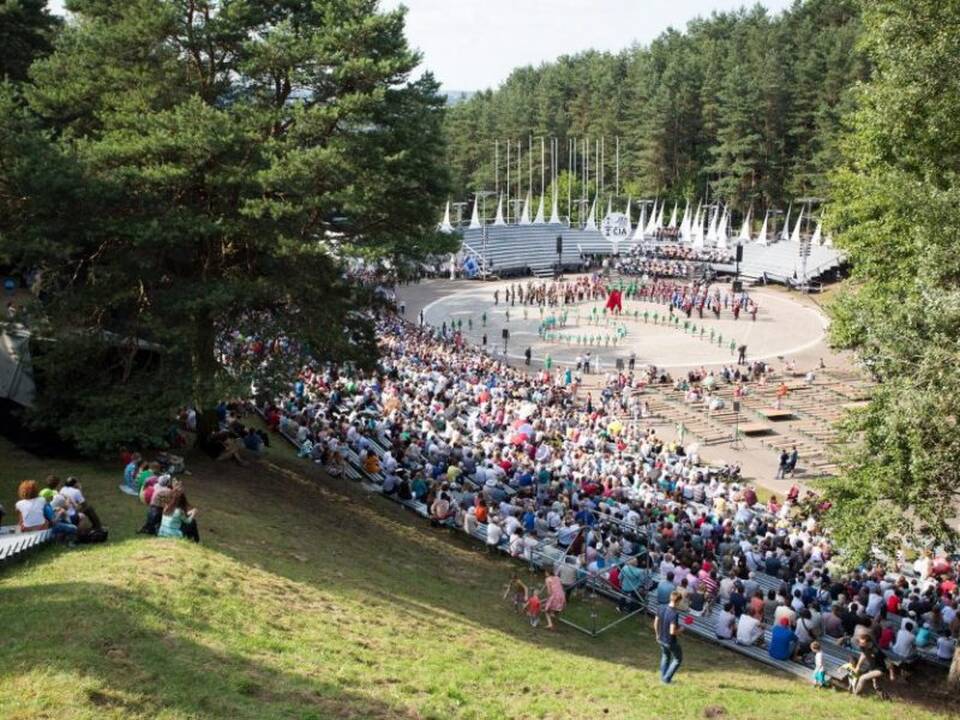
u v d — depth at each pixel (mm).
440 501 30062
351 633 17953
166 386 25672
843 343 30734
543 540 28500
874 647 22516
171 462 26516
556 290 106250
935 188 23781
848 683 21812
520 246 127000
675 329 87500
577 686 18047
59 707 12133
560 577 24609
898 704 20828
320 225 28438
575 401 59094
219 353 30797
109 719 12148
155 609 15992
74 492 20000
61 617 14852
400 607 20703
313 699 14242
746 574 27203
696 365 73062
